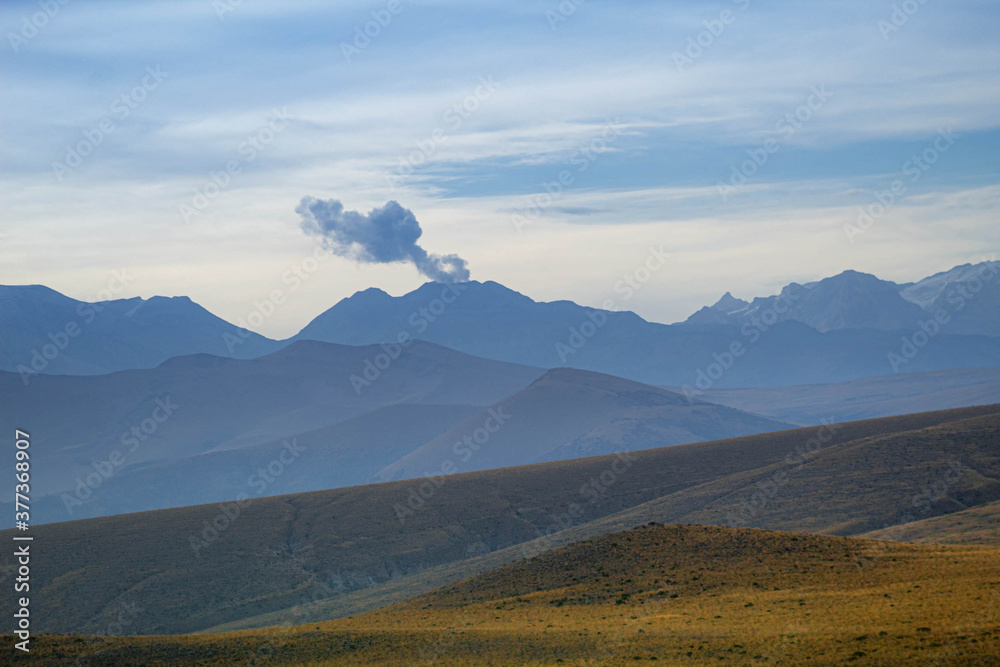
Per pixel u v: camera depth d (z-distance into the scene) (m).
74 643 53.62
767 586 54.62
